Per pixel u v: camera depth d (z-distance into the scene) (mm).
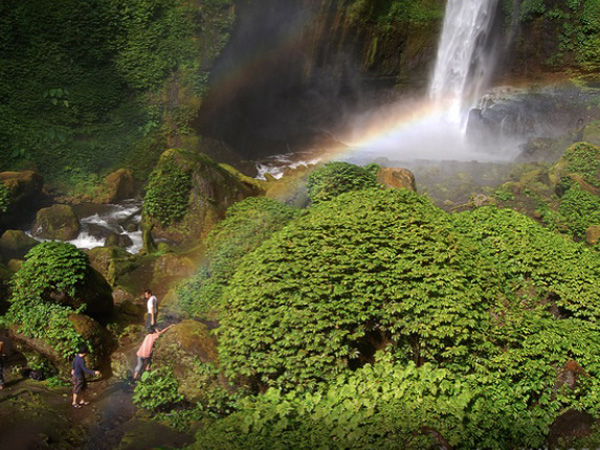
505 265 11859
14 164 24766
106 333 13133
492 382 9570
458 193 23141
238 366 10195
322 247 10789
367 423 8656
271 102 33281
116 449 9891
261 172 28000
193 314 13453
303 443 8484
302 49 32688
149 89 28312
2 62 26312
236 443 8656
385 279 10047
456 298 9875
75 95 27219
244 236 14625
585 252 12773
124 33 28281
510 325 10219
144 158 27406
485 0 37625
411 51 36625
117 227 21984
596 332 10688
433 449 8180
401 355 9961
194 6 28297
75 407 11195
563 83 36062
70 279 13281
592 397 9633
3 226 20875
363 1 33406
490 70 38469
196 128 28250
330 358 9680
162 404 10969
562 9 36469
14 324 12836
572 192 20031
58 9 27312
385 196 12406
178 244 20250
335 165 17703
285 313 9977
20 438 9953
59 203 23953
